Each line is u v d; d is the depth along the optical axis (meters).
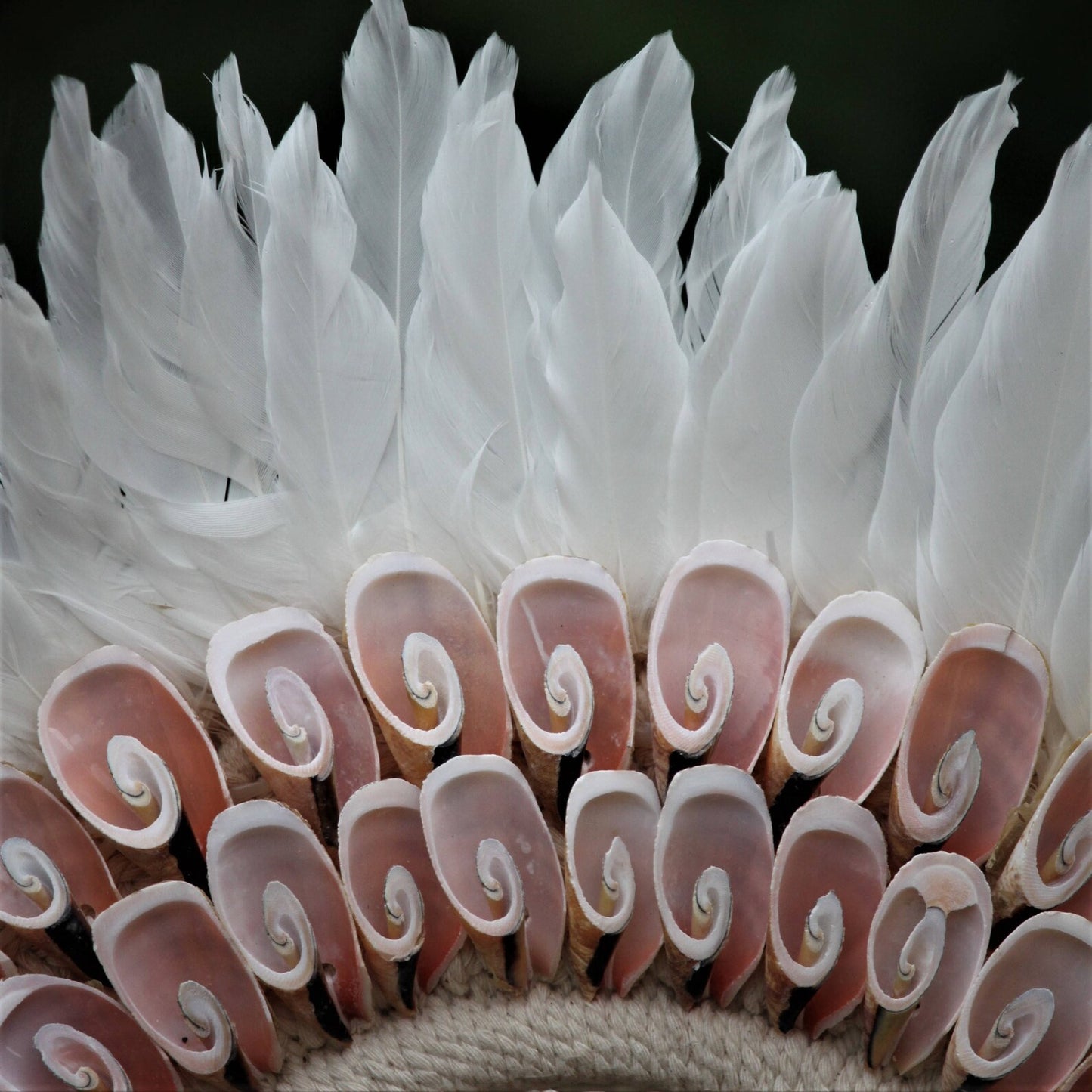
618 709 1.78
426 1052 1.77
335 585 1.79
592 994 1.77
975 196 1.78
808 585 1.78
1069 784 1.76
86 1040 1.75
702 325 1.79
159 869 1.77
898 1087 1.76
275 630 1.78
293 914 1.76
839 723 1.77
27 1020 1.76
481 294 1.78
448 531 1.79
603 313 1.78
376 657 1.78
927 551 1.78
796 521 1.78
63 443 1.78
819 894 1.77
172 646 1.79
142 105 1.78
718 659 1.77
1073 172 1.77
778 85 1.79
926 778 1.77
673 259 1.80
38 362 1.78
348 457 1.79
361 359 1.79
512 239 1.78
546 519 1.79
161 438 1.79
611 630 1.78
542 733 1.77
